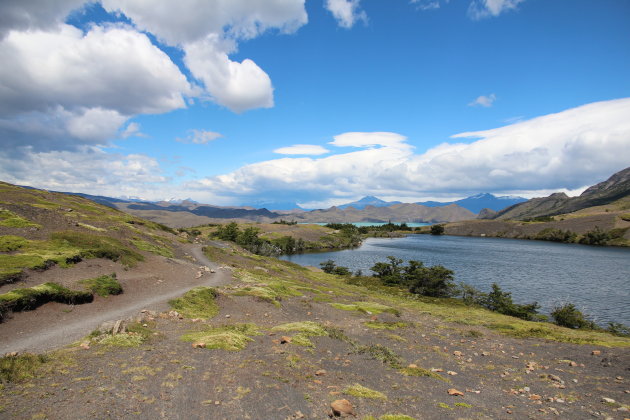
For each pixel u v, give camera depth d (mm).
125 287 36188
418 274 75125
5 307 23031
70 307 27109
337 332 26500
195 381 13812
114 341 18422
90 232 59000
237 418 11125
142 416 10750
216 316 30078
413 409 13414
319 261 149625
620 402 15852
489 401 15352
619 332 44938
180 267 56438
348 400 13453
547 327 40625
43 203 76562
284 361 17625
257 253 146875
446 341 28969
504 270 114062
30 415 10195
